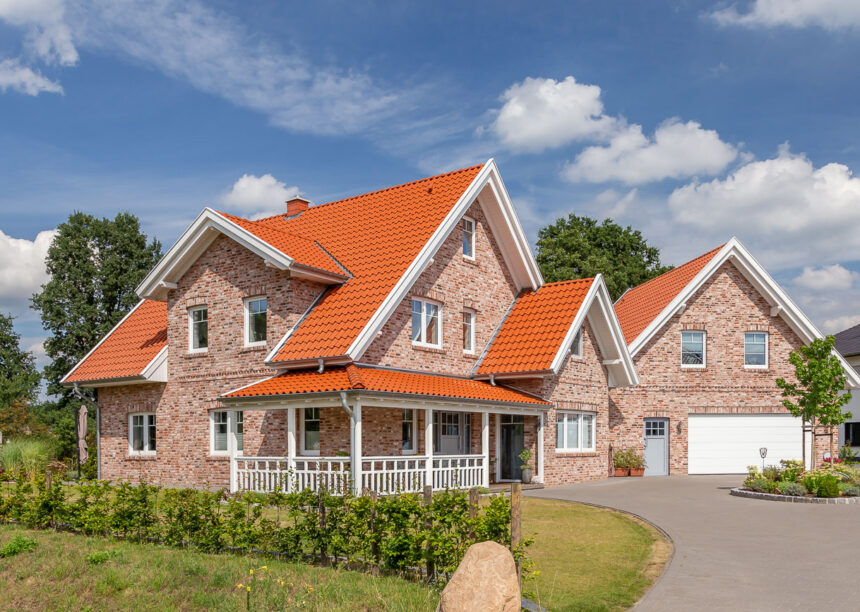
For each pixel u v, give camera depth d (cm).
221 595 1056
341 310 2134
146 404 2559
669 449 3159
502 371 2458
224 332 2345
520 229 2734
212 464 2353
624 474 3070
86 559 1259
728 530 1603
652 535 1556
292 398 1920
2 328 6084
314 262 2239
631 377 2930
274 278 2225
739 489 2308
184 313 2469
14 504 1659
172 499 1377
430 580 1072
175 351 2486
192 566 1177
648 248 5469
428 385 2114
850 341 4472
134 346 2742
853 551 1377
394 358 2223
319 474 1909
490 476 2586
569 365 2661
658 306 3231
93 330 4916
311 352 2019
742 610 1003
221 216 2275
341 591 1023
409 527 1127
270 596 1026
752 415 3209
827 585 1131
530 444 2509
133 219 5178
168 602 1065
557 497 2180
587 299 2617
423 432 2328
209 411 2378
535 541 1477
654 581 1161
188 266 2452
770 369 3231
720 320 3228
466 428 2550
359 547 1167
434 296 2403
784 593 1087
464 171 2616
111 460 2678
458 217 2416
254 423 2259
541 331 2556
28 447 2958
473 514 1083
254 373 2250
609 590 1105
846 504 2034
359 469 1830
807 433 3206
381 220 2533
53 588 1152
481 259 2662
